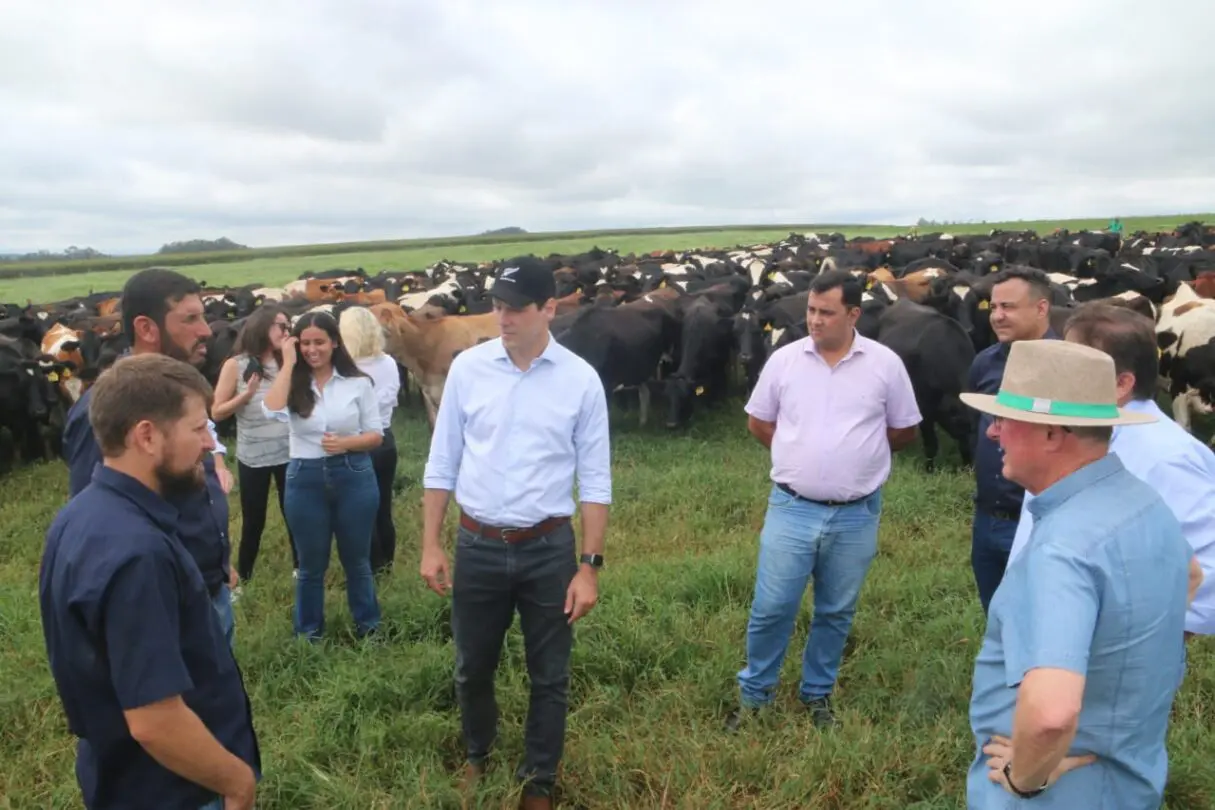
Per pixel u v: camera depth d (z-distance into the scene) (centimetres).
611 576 633
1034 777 211
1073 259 2016
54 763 437
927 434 1005
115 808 246
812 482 432
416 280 2345
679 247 5547
